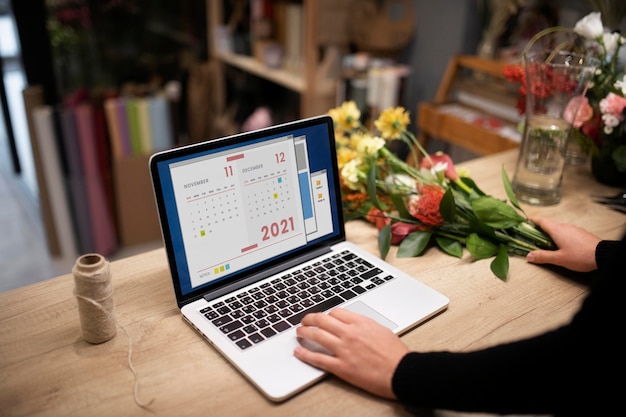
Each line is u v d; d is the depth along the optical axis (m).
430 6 2.40
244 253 0.95
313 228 1.04
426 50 2.47
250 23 3.10
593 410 0.60
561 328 0.62
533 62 1.19
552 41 1.90
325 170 1.05
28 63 2.67
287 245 1.00
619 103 1.27
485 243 1.07
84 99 2.55
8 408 0.69
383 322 0.86
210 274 0.91
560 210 1.26
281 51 2.87
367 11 2.47
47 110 2.37
